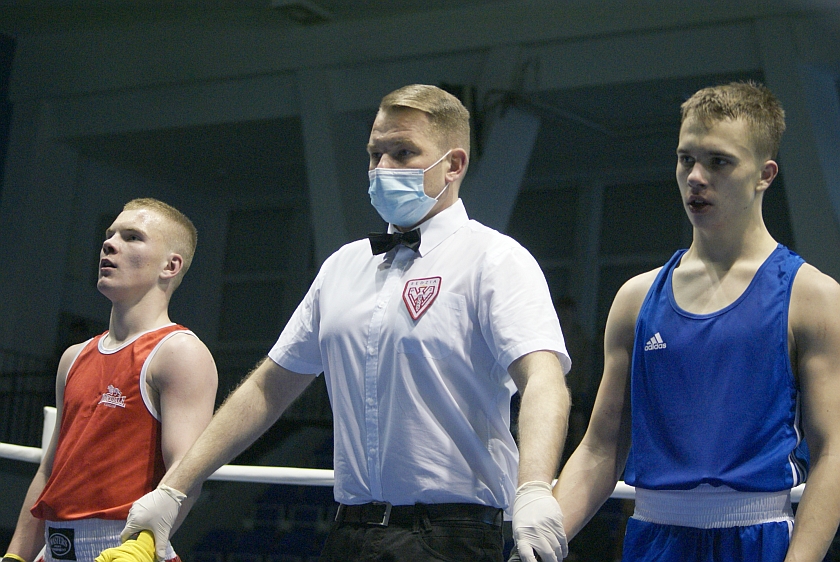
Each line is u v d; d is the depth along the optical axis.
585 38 8.18
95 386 2.11
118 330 2.20
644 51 7.94
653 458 1.57
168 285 2.24
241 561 8.30
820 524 1.42
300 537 8.29
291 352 1.84
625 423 1.72
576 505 1.68
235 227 13.12
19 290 10.62
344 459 1.65
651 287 1.67
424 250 1.70
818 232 7.41
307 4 8.87
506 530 3.85
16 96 10.98
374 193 1.71
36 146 10.80
